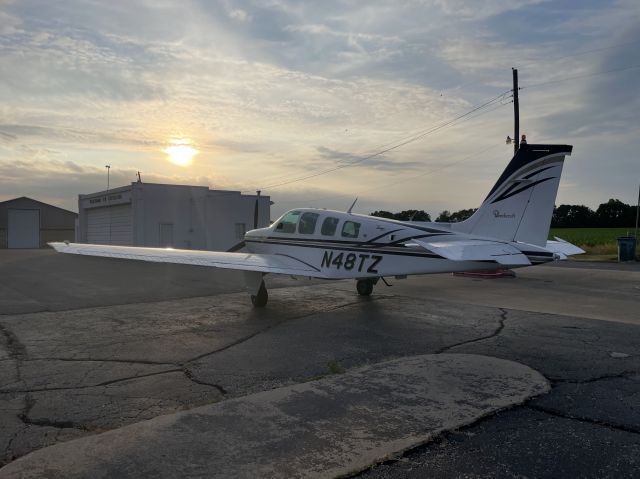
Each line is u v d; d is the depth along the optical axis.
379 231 8.37
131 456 2.99
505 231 7.91
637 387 4.40
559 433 3.40
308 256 9.24
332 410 3.76
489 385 4.41
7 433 3.42
